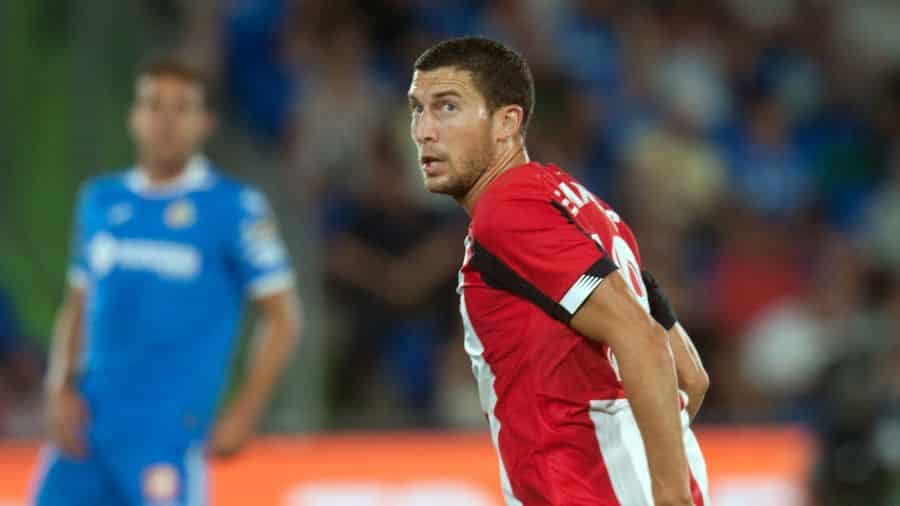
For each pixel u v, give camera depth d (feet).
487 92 38.96
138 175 67.51
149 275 65.36
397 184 107.96
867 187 137.69
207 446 66.90
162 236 65.62
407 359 102.99
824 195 136.05
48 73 91.86
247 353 92.38
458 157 38.91
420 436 87.56
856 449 82.99
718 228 125.80
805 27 144.77
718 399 114.93
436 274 105.19
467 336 39.45
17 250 88.84
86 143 92.22
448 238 106.32
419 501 86.17
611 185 121.60
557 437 37.78
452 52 39.19
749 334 119.85
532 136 119.14
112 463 65.10
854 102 143.02
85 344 67.05
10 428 82.33
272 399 90.12
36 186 90.22
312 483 83.82
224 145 96.68
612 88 127.95
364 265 105.09
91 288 66.95
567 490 37.76
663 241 120.57
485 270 37.65
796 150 137.18
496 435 39.22
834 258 124.88
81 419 65.72
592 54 128.16
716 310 120.26
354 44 115.65
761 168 132.57
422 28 119.65
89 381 65.72
